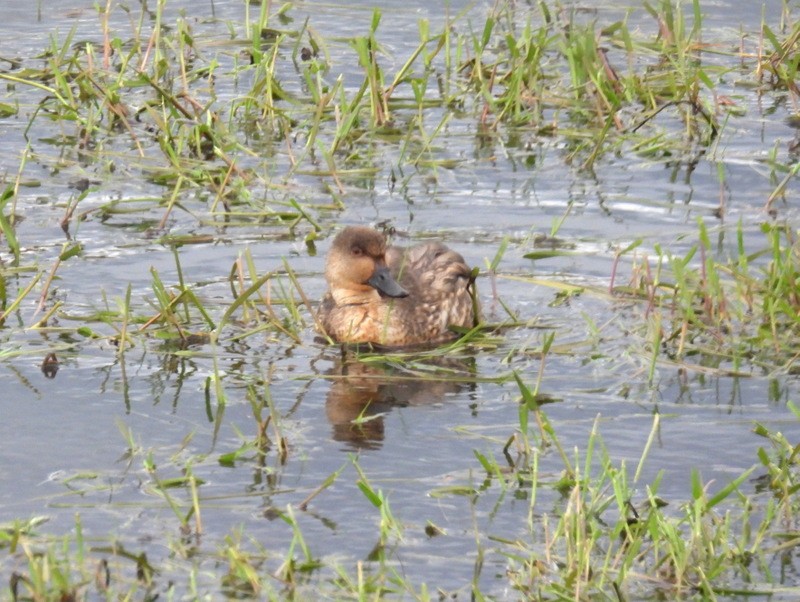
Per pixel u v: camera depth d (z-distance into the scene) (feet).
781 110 89.25
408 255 64.44
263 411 51.96
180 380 54.70
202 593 39.42
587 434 49.85
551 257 67.77
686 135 84.38
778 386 54.08
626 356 57.11
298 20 106.52
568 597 39.22
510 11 107.34
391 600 39.17
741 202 74.38
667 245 68.80
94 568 40.34
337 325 59.88
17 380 54.24
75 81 90.02
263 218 72.59
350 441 49.34
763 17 92.58
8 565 40.70
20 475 46.26
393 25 105.60
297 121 87.51
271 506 44.47
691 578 40.52
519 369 56.18
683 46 92.58
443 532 42.98
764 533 42.39
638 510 44.24
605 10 108.17
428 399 53.26
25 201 74.02
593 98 90.12
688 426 50.55
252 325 60.34
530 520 43.16
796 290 59.62
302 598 39.11
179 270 58.39
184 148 82.33
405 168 79.77
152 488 45.52
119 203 74.49
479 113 89.35
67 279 64.23
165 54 98.07
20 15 107.55
